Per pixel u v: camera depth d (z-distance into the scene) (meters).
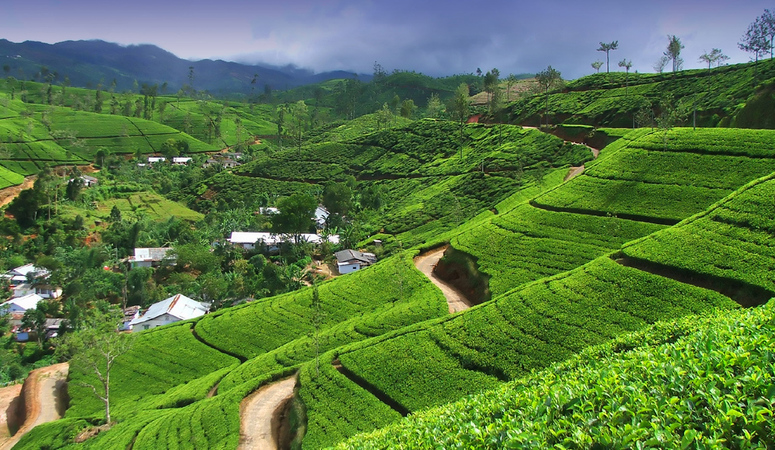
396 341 49.84
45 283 111.25
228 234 139.88
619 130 131.50
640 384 19.20
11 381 79.69
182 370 66.19
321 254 123.12
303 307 75.88
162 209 164.62
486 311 50.94
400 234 120.00
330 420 40.97
